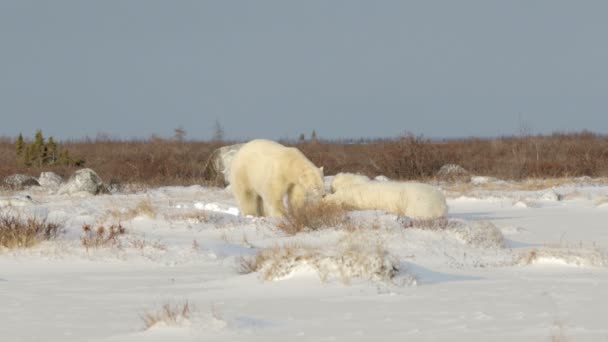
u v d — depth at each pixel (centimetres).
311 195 5294
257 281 2870
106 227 4850
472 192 8538
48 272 3438
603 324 1995
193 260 3734
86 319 2288
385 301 2420
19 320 2302
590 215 6200
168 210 5869
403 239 4050
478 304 2344
